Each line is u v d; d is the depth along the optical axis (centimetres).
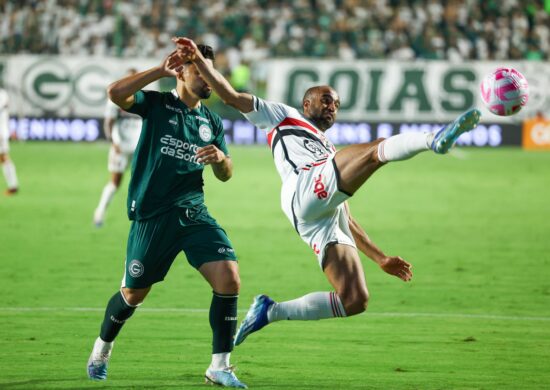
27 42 8569
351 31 8731
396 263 1975
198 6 8831
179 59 1772
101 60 7731
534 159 7231
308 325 2444
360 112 7725
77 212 4575
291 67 7756
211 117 1922
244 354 2131
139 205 1834
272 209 4750
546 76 7744
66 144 7788
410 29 8731
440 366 2028
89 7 8688
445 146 1603
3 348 2134
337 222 1941
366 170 1764
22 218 4356
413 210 4769
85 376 1897
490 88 1844
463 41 8706
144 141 1847
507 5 9038
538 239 3953
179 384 1844
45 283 2962
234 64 8331
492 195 5334
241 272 3216
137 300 1858
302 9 8844
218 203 4931
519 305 2722
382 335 2334
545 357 2116
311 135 2012
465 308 2677
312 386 1850
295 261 3438
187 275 3136
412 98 7694
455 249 3706
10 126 7819
